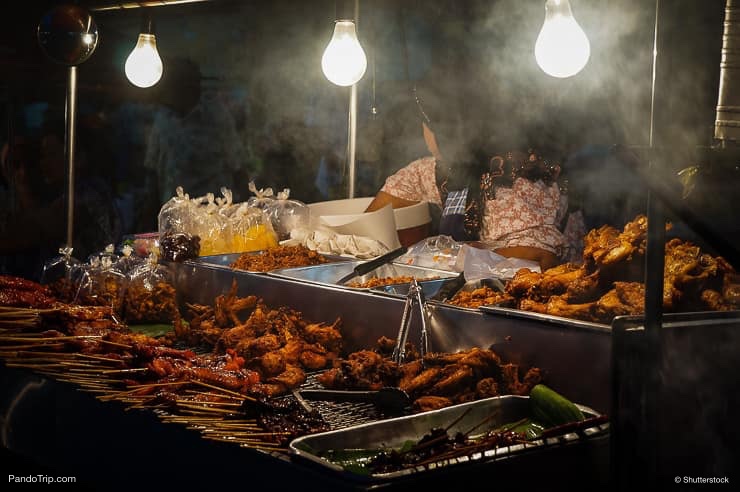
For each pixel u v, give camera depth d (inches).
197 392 105.4
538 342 106.1
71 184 181.0
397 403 104.7
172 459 96.4
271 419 93.5
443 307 118.2
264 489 84.2
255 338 130.1
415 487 75.1
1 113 260.4
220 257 172.6
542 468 82.6
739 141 83.0
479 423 95.7
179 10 257.0
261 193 196.7
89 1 173.3
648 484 77.8
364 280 160.4
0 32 256.4
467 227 167.9
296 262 163.5
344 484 75.0
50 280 168.1
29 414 119.0
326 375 115.1
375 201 205.0
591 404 100.4
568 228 165.5
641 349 77.0
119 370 112.8
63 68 264.2
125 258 166.1
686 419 78.4
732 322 79.5
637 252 106.2
